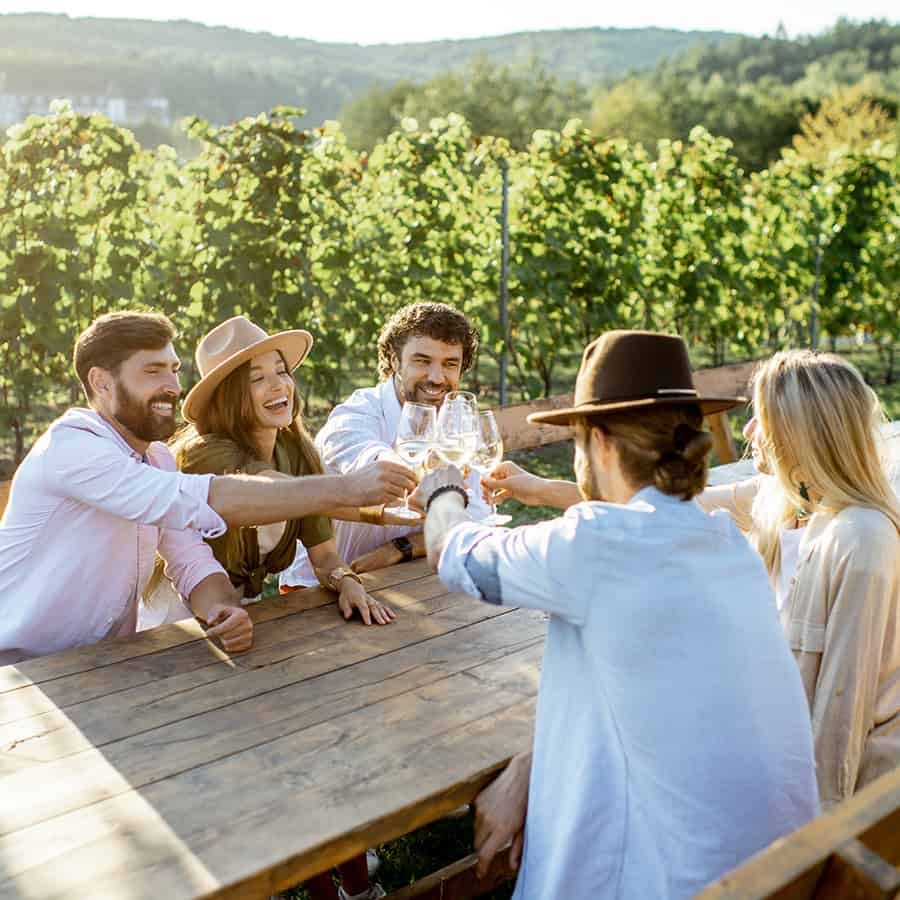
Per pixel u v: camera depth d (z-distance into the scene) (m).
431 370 3.09
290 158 6.74
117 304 6.38
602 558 1.55
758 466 2.42
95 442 2.31
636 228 8.45
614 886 1.62
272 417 2.72
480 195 8.05
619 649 1.57
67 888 1.39
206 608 2.42
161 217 6.64
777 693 1.64
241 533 2.67
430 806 1.66
